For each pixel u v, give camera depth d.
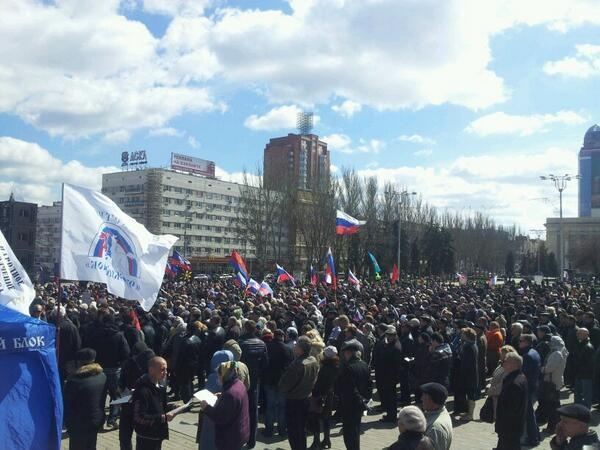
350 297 23.58
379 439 8.77
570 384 12.84
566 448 4.41
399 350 9.86
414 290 31.31
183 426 9.22
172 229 106.31
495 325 12.71
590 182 159.25
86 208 7.84
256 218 57.91
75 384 5.82
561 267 61.34
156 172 104.12
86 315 13.45
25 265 64.50
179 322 11.47
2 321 4.01
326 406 7.79
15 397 4.01
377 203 58.06
